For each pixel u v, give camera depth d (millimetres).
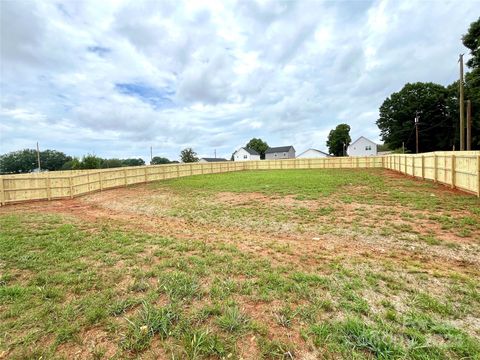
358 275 3297
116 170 16078
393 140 43844
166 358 1883
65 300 2744
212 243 4754
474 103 31578
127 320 2330
